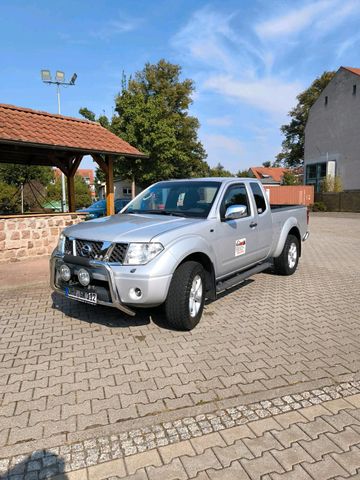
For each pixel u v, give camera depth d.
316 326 4.84
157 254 4.12
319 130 36.41
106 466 2.41
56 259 4.70
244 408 3.03
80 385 3.37
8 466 2.42
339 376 3.56
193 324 4.58
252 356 3.95
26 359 3.87
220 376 3.52
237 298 6.06
